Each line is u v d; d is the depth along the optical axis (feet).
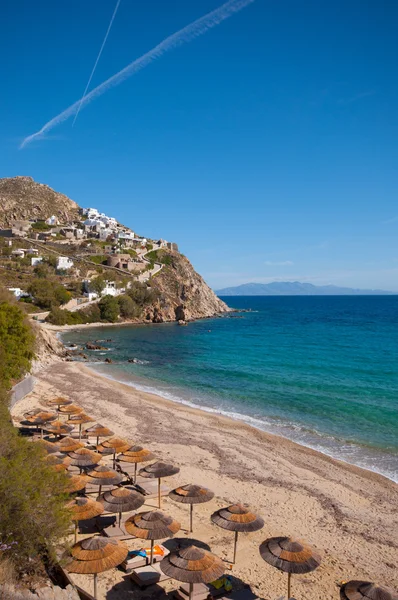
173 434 92.53
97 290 392.27
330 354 211.82
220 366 180.24
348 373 161.99
